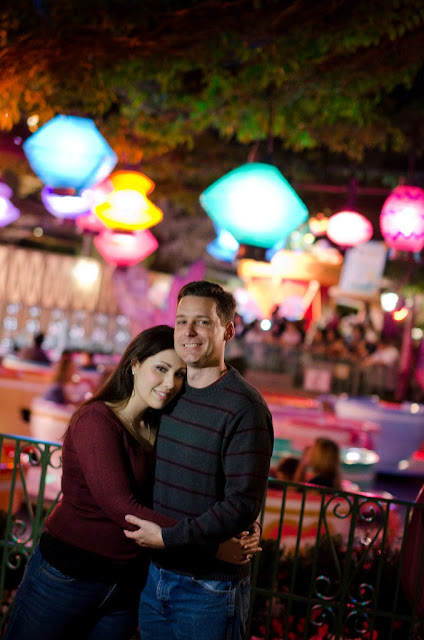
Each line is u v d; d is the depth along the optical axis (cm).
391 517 566
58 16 548
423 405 1529
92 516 295
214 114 749
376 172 942
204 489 288
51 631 297
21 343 1811
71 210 581
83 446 291
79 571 294
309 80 673
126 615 309
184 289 295
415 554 406
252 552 300
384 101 759
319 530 404
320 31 581
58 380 902
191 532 274
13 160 966
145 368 297
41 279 1959
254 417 283
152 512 284
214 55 603
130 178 695
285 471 610
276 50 598
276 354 1502
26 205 1269
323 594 465
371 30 582
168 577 299
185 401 297
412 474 1253
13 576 467
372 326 1486
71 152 539
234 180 527
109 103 673
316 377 1520
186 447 292
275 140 973
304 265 1062
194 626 294
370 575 462
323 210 1059
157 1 553
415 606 399
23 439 418
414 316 1697
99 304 2066
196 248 1480
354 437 885
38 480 663
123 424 302
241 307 1398
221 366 296
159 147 834
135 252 777
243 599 304
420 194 686
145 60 599
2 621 421
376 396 1563
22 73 579
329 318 1469
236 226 526
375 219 1063
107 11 552
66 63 586
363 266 930
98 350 1928
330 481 579
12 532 442
